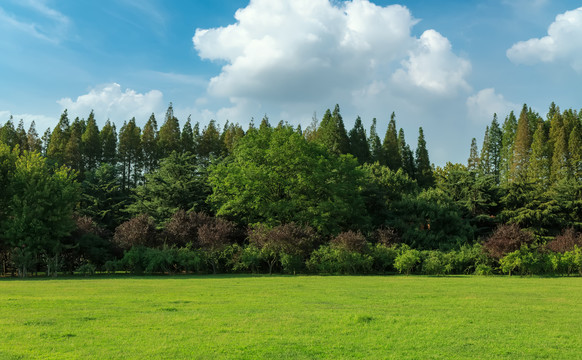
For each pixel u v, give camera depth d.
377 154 85.25
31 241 30.09
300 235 32.41
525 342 8.97
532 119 97.31
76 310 12.64
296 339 9.02
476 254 33.06
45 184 31.55
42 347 8.27
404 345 8.62
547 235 48.16
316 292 18.09
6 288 19.84
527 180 51.75
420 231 44.44
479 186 51.81
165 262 32.22
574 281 25.31
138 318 11.30
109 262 32.28
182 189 47.97
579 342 9.01
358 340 9.00
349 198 44.59
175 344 8.52
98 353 7.87
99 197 53.81
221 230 33.94
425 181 87.81
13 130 71.88
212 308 13.21
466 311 12.91
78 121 90.44
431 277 28.50
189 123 91.56
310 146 48.53
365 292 18.19
